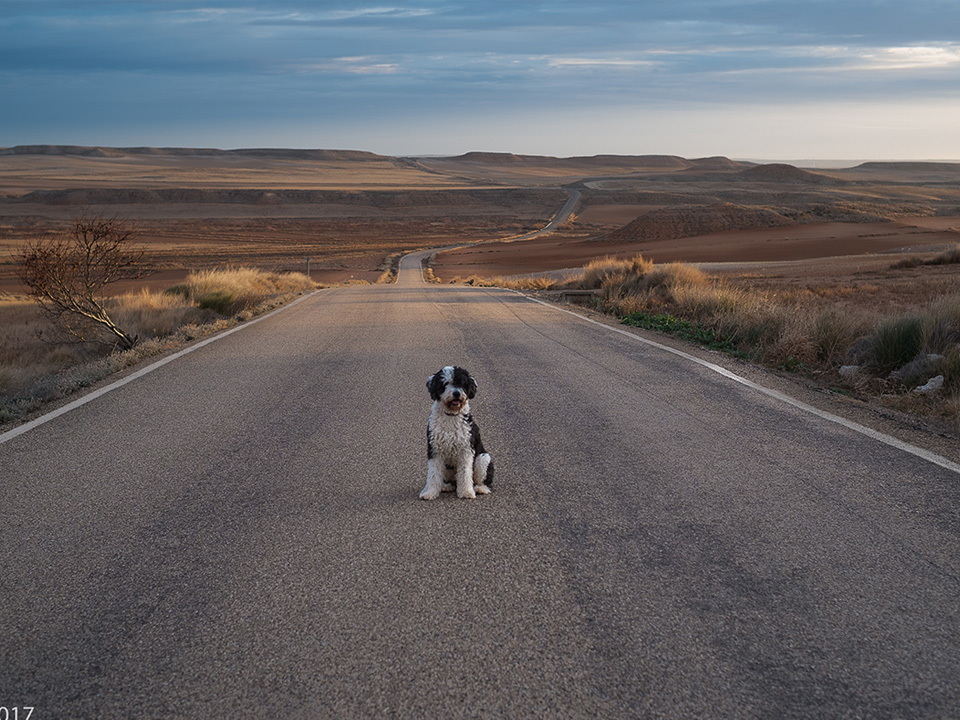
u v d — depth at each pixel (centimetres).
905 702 321
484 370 1099
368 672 343
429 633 375
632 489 586
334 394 945
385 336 1493
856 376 1050
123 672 346
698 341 1394
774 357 1182
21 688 335
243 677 340
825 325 1276
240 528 511
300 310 2116
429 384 571
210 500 566
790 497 565
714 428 768
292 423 799
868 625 381
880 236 9638
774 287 3309
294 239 15300
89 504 559
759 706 318
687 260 7300
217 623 387
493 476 611
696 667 346
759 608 398
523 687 331
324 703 321
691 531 502
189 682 337
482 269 7800
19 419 832
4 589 426
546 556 464
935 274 3925
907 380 1012
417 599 410
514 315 1892
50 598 415
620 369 1105
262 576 438
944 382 946
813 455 672
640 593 416
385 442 723
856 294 2883
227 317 2080
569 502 559
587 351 1276
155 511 543
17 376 1116
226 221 18500
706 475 618
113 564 456
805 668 345
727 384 995
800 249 8106
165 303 2272
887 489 581
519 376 1052
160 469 642
